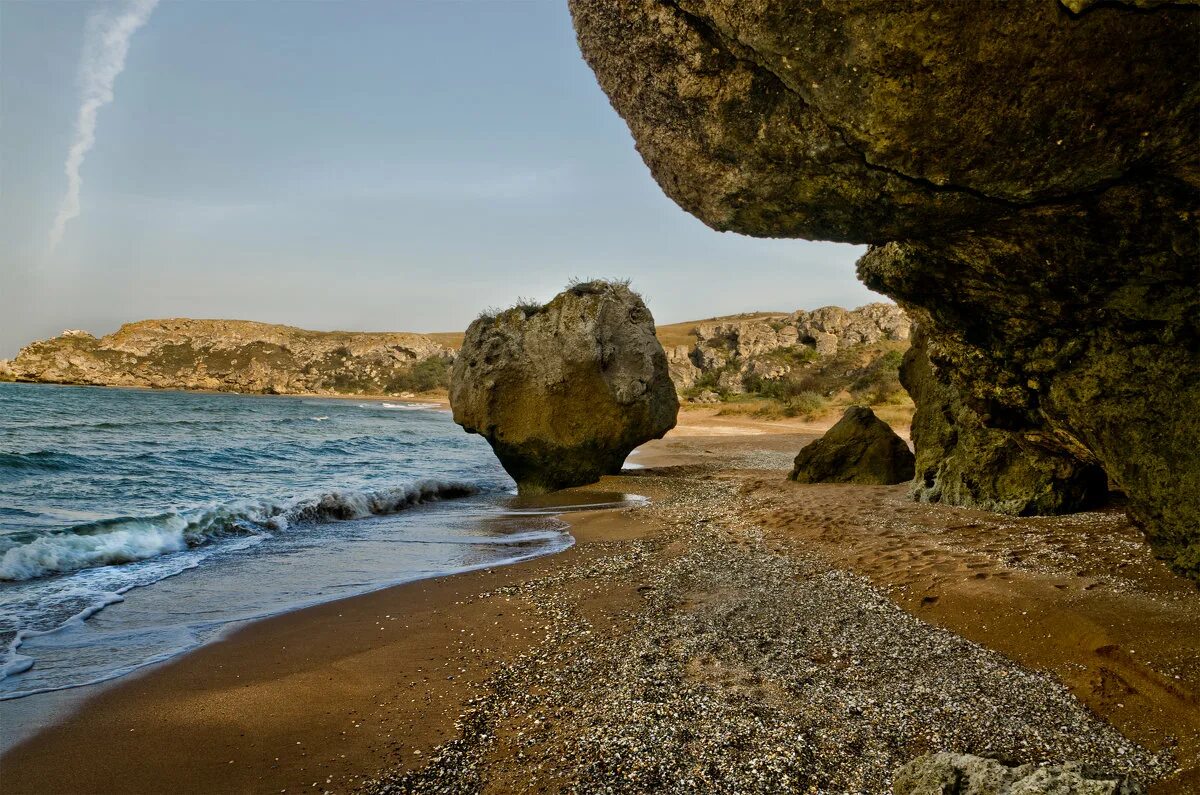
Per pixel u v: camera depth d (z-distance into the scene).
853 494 11.47
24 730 4.34
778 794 3.40
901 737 3.85
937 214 3.82
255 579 7.95
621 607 6.57
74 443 23.12
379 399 110.69
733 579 7.26
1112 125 3.27
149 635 6.06
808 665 4.90
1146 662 4.05
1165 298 4.28
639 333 16.78
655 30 3.65
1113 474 4.92
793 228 4.22
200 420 40.16
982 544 7.21
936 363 7.34
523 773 3.76
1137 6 2.92
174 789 3.75
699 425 38.56
